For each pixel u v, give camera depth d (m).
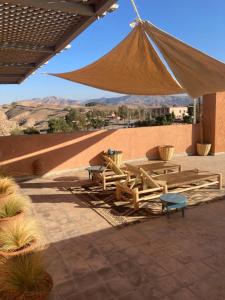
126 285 4.27
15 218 4.88
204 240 5.55
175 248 5.29
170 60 6.56
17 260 3.66
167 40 5.88
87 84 9.52
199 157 13.66
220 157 13.50
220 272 4.53
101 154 12.14
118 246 5.43
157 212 7.00
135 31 6.04
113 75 8.38
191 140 14.27
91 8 4.45
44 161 10.98
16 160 10.55
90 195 8.49
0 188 5.94
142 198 7.32
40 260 3.75
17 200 5.38
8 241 4.06
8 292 3.27
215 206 7.30
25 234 4.23
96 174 9.59
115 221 6.57
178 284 4.26
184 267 4.68
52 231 6.18
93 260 4.98
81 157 11.73
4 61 8.30
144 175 7.82
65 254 5.20
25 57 8.03
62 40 6.34
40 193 8.84
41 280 3.49
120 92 10.54
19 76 11.01
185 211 7.02
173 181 8.09
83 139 11.71
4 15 4.88
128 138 12.74
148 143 13.23
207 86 7.08
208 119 14.12
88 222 6.58
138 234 5.90
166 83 9.04
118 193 7.97
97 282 4.37
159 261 4.88
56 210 7.39
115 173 9.70
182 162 12.62
